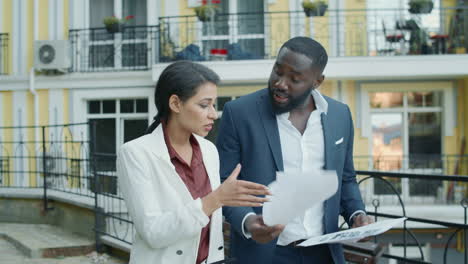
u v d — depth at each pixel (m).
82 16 9.16
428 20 9.03
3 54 9.20
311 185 1.44
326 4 8.41
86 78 8.91
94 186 5.23
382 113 9.08
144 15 9.39
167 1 9.04
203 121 1.57
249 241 1.96
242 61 8.15
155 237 1.47
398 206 8.02
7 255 5.12
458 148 8.88
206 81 1.56
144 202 1.51
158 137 1.62
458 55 8.02
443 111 8.91
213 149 1.80
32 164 8.94
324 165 1.98
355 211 2.04
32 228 6.16
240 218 1.77
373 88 8.89
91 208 5.37
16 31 9.17
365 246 1.73
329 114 2.01
